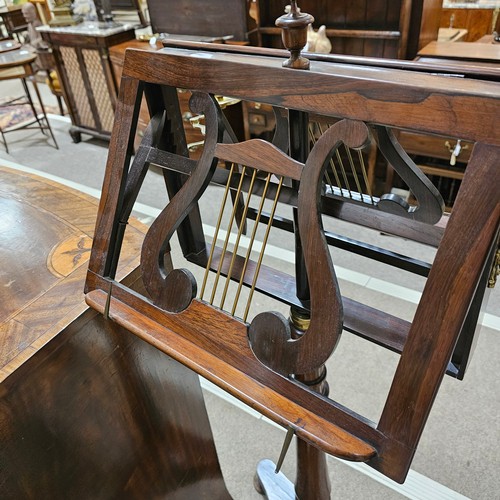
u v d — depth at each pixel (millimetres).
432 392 431
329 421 495
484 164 382
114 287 681
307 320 692
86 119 3111
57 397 681
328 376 1483
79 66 2850
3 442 617
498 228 389
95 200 1014
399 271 1857
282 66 482
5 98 4242
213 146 549
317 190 473
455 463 1235
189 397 1006
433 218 532
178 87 568
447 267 409
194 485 1105
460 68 462
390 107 419
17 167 2916
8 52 3115
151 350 843
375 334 619
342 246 686
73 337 683
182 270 603
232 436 1356
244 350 552
